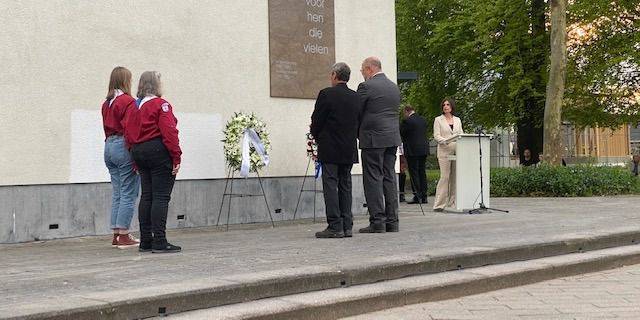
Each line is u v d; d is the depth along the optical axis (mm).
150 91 7262
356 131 8531
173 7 9945
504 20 25047
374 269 5977
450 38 26219
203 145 10195
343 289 5660
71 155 8961
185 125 10008
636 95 26078
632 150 45344
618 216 10742
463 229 9102
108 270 6027
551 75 17328
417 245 7422
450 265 6582
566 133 39281
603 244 8172
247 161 9727
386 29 12523
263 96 10867
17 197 8508
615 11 25141
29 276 5754
